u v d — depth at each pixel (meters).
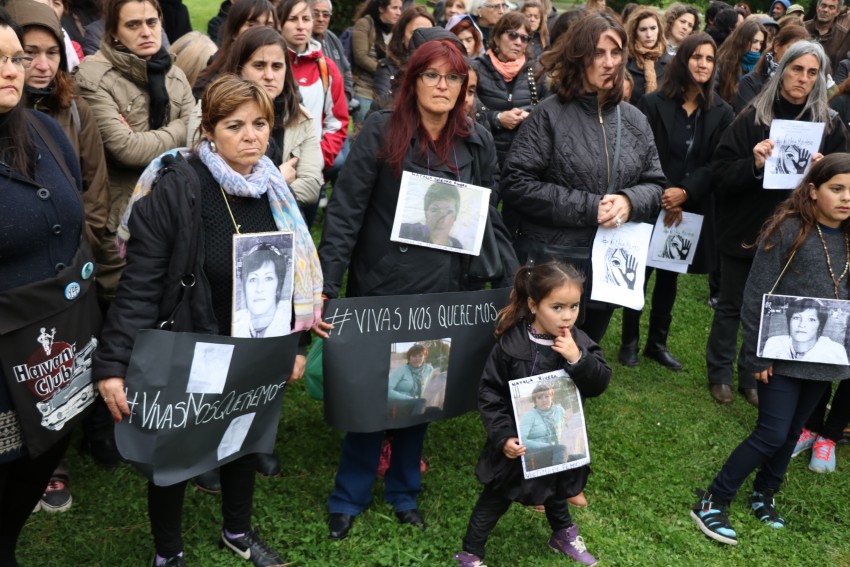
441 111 3.09
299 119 3.89
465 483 3.88
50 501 3.41
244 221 2.71
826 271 3.59
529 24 5.39
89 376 2.54
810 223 3.58
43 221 2.36
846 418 4.30
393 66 6.18
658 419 4.75
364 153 3.19
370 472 3.50
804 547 3.69
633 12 6.05
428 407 3.40
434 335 3.32
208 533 3.33
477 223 3.30
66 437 2.69
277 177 2.83
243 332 2.72
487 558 3.36
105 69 3.65
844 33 8.54
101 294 3.70
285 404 4.50
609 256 3.83
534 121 3.84
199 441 2.70
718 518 3.71
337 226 3.22
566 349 3.04
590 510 3.79
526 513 3.69
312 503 3.64
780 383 3.65
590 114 3.79
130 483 3.66
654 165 3.96
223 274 2.67
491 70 5.38
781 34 6.19
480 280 3.47
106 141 3.58
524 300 3.16
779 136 4.50
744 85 6.31
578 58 3.70
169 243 2.57
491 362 3.19
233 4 4.11
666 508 3.86
